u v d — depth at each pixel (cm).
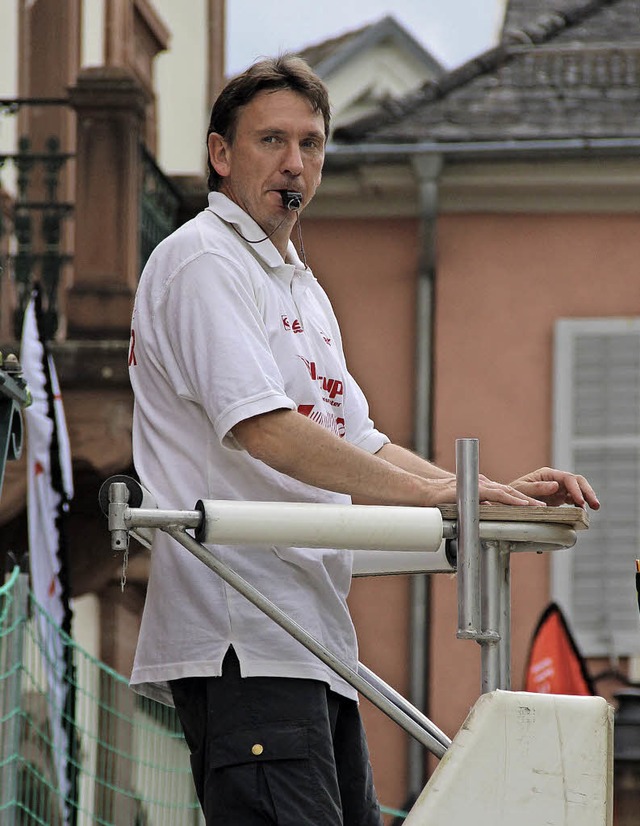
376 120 3728
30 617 1995
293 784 875
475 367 3681
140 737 2434
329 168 3681
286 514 835
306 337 962
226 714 888
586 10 4141
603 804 798
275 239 968
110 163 2927
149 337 938
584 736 804
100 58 3516
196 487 921
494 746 803
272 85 953
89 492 2850
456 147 3644
